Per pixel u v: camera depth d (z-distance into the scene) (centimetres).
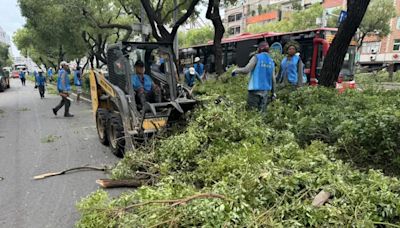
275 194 321
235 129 524
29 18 2102
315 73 1297
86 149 722
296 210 299
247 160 407
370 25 3169
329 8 4838
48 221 399
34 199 461
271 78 700
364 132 458
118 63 670
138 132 582
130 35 2442
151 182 475
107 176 544
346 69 1352
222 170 410
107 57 731
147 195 345
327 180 335
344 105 647
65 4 1858
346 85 1151
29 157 667
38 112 1333
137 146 580
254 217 293
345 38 862
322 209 295
